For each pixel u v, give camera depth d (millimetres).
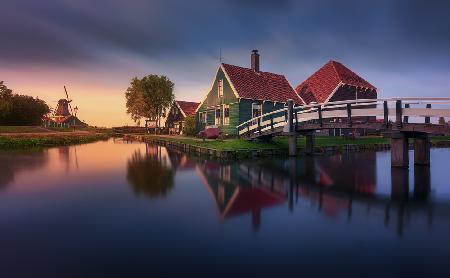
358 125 15773
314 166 16094
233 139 25656
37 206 7914
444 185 10789
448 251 5082
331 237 5707
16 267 4484
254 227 6281
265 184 11039
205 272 4332
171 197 8930
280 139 25203
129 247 5223
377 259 4777
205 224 6422
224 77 30828
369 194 9383
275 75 34906
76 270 4383
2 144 29969
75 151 25750
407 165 14781
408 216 7016
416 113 13391
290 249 5133
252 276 4219
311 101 35406
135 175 13023
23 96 62312
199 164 16891
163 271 4359
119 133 74688
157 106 60750
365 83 39281
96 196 9000
